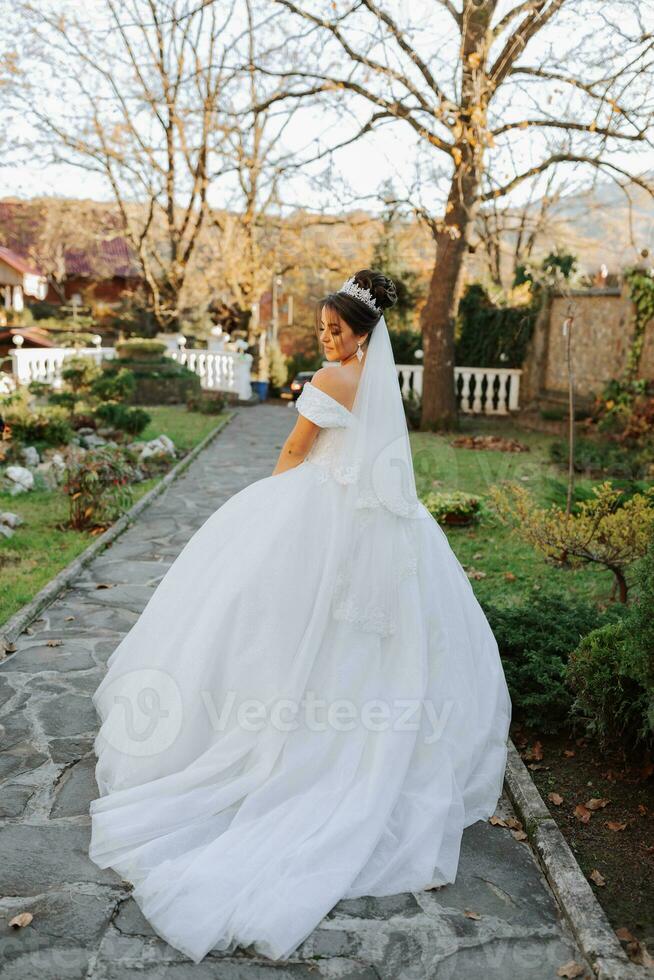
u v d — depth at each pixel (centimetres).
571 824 289
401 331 1820
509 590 554
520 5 1064
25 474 823
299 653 271
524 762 332
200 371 2144
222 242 2283
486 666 325
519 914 236
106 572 568
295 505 285
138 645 308
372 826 250
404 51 1027
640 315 1258
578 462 964
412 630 282
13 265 2930
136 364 1811
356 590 276
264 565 278
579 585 567
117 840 251
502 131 1104
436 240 1432
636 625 277
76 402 1254
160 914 222
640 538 470
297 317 3194
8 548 605
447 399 1452
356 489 282
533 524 507
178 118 1642
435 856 248
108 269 3222
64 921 225
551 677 365
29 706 359
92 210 2428
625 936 231
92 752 320
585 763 332
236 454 1149
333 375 289
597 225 1633
